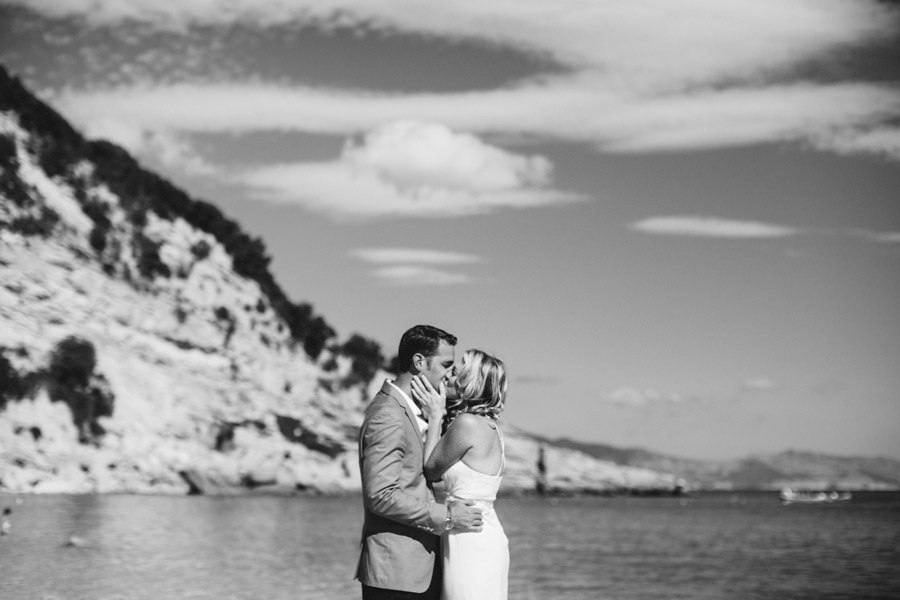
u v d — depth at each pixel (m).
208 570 32.84
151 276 108.62
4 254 95.56
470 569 9.55
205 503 79.00
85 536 43.91
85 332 96.56
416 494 9.33
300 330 122.06
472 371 9.86
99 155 116.25
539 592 32.16
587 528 79.38
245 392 107.81
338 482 104.75
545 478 165.25
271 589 28.41
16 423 82.31
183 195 126.56
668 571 41.75
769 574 41.41
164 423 95.31
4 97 106.50
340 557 39.75
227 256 120.56
